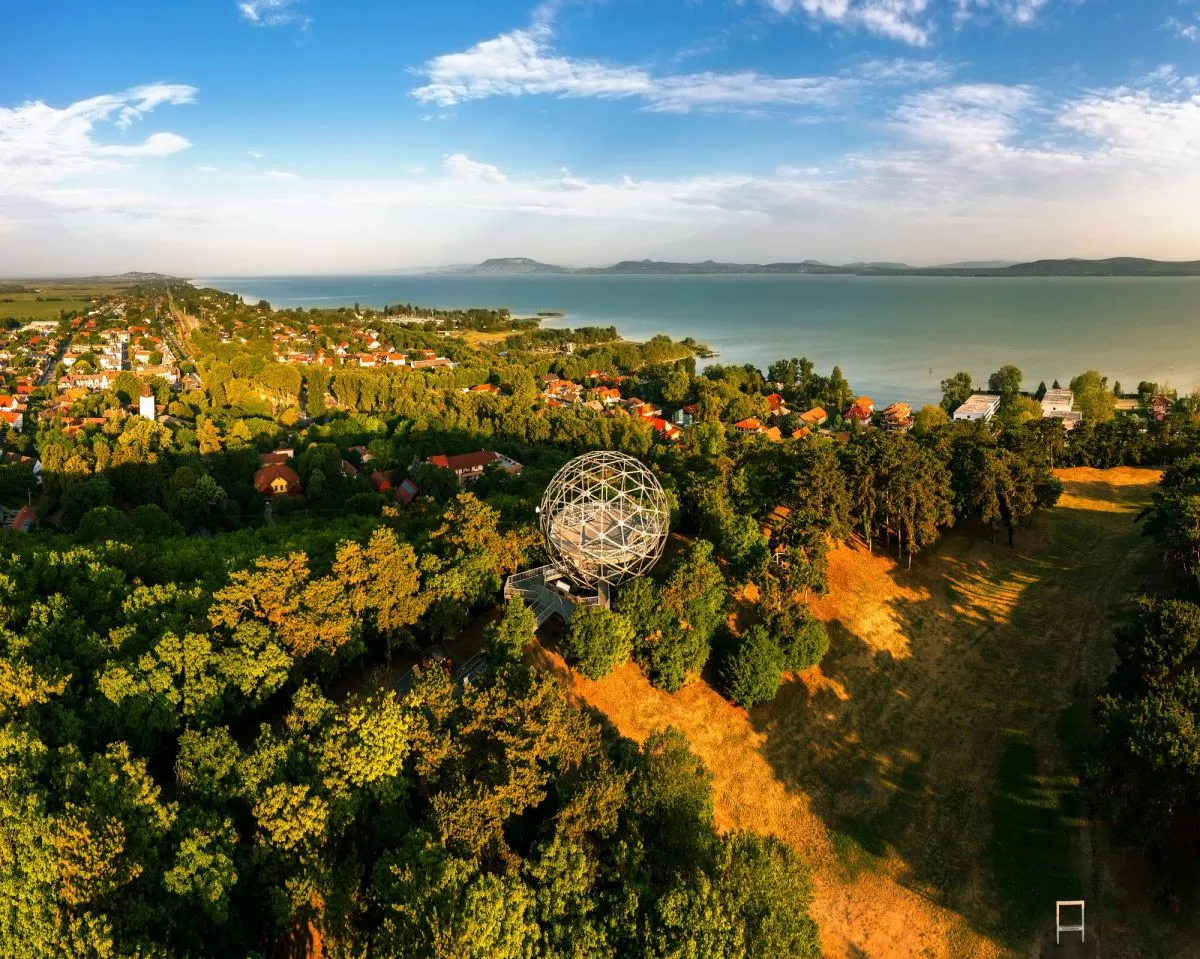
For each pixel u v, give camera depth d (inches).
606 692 2292.1
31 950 1149.7
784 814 2058.3
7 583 2050.9
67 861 1197.7
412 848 1342.3
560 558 2608.3
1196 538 2743.6
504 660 2106.3
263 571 2108.8
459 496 2694.4
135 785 1364.4
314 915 1419.8
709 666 2482.8
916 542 3339.1
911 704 2497.5
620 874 1406.3
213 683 1776.6
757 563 2598.4
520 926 1238.3
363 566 2196.1
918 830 2014.0
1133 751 1681.8
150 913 1227.9
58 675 1674.5
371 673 2235.5
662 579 2578.7
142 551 2716.5
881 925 1759.4
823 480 3068.4
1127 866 1812.3
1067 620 2960.1
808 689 2490.2
